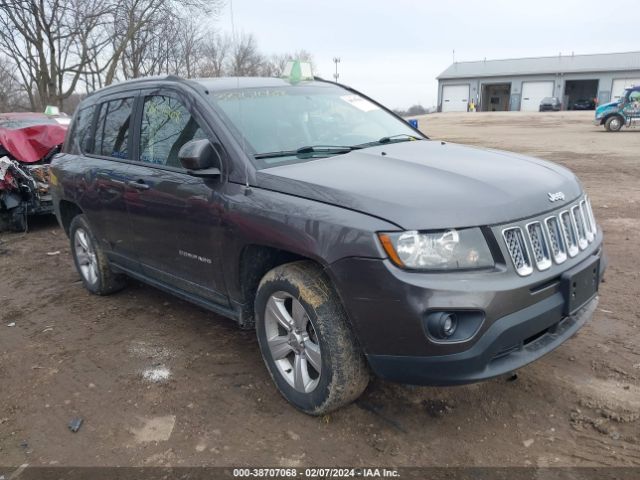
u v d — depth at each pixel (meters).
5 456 3.02
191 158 3.25
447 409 3.18
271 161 3.35
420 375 2.64
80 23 20.03
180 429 3.15
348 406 3.24
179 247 3.82
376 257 2.58
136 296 5.34
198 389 3.56
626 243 6.30
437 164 3.22
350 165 3.23
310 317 2.93
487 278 2.57
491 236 2.62
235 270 3.38
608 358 3.66
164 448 3.00
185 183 3.64
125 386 3.66
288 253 3.24
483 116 48.34
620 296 4.71
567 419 3.05
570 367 3.56
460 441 2.91
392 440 2.94
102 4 20.31
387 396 3.33
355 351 2.88
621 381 3.38
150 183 3.96
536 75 64.81
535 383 3.39
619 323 4.18
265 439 3.01
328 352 2.88
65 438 3.14
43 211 8.62
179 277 3.99
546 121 35.44
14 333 4.68
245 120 3.59
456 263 2.57
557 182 3.17
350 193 2.80
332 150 3.62
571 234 3.05
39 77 21.20
